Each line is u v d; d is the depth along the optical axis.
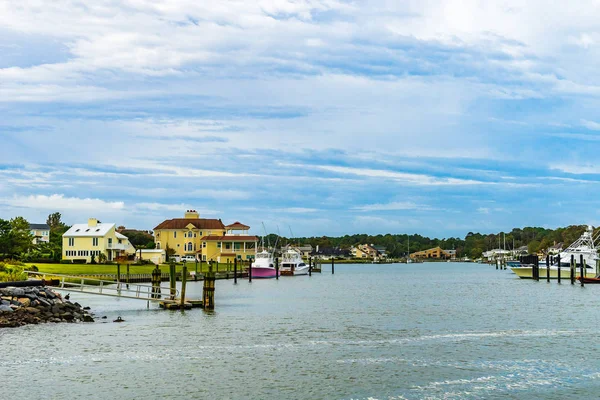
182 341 42.03
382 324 51.19
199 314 56.72
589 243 119.81
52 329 45.62
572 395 29.95
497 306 67.38
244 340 42.69
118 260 136.75
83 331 45.19
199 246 174.00
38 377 32.25
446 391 30.42
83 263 130.88
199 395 29.67
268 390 30.50
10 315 48.25
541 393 30.25
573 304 69.56
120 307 62.41
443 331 47.47
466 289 98.38
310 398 29.28
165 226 175.62
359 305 68.12
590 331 47.62
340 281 125.88
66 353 37.53
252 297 79.06
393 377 32.91
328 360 36.69
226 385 31.28
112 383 31.38
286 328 48.38
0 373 32.88
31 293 52.69
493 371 34.25
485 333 46.50
